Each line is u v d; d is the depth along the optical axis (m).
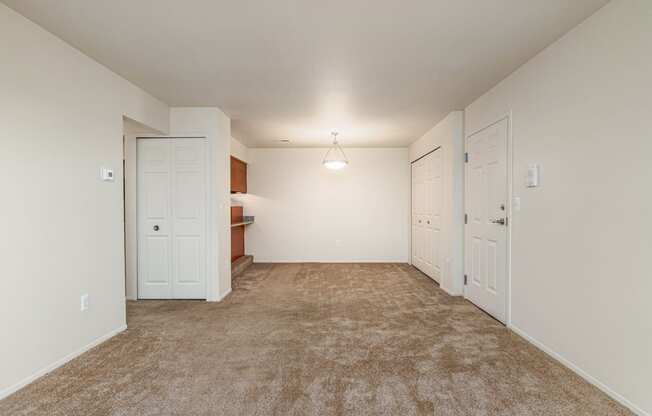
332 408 1.94
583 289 2.25
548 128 2.59
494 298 3.48
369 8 2.07
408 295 4.41
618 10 1.97
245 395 2.07
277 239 6.93
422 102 3.94
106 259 2.95
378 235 6.88
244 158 6.60
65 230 2.51
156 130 3.88
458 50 2.64
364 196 6.89
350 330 3.16
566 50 2.39
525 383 2.20
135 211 4.23
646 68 1.81
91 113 2.78
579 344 2.29
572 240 2.35
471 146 4.00
